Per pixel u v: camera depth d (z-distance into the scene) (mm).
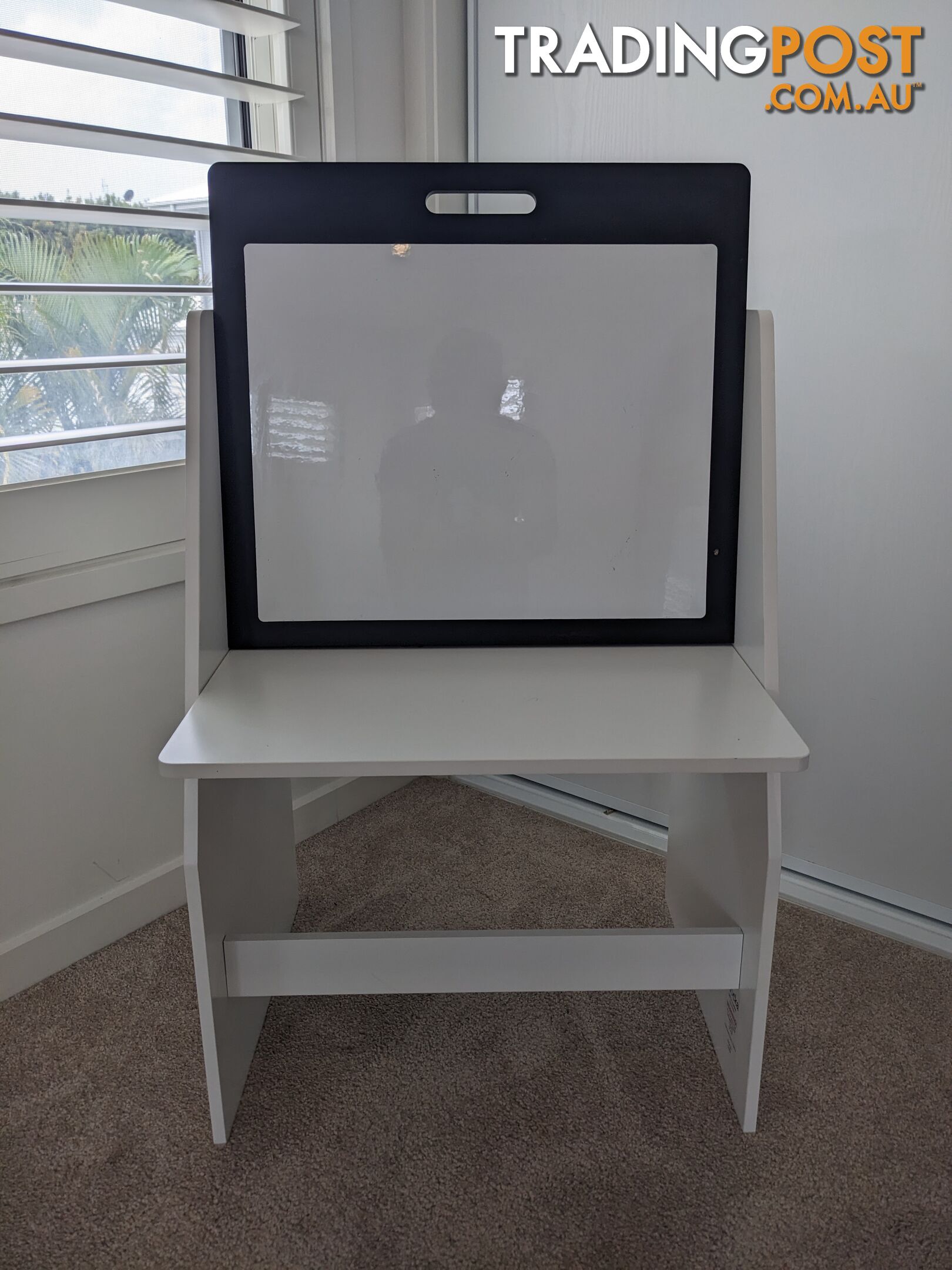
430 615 1356
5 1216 1132
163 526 1598
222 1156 1219
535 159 1818
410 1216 1135
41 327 1414
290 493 1311
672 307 1270
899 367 1481
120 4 1360
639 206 1248
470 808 2070
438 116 1843
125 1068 1355
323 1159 1214
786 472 1631
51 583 1438
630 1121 1273
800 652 1688
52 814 1516
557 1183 1179
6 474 1394
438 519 1326
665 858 1884
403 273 1259
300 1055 1391
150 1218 1133
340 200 1241
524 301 1268
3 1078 1335
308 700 1183
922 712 1577
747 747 1053
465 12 1827
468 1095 1318
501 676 1260
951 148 1376
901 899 1656
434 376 1285
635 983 1283
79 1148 1228
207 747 1054
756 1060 1221
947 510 1484
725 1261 1078
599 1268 1069
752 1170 1196
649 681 1239
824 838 1732
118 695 1576
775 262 1565
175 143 1450
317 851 1902
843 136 1461
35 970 1515
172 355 1580
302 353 1274
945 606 1518
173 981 1529
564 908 1722
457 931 1274
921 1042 1403
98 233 1464
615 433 1303
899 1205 1146
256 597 1343
